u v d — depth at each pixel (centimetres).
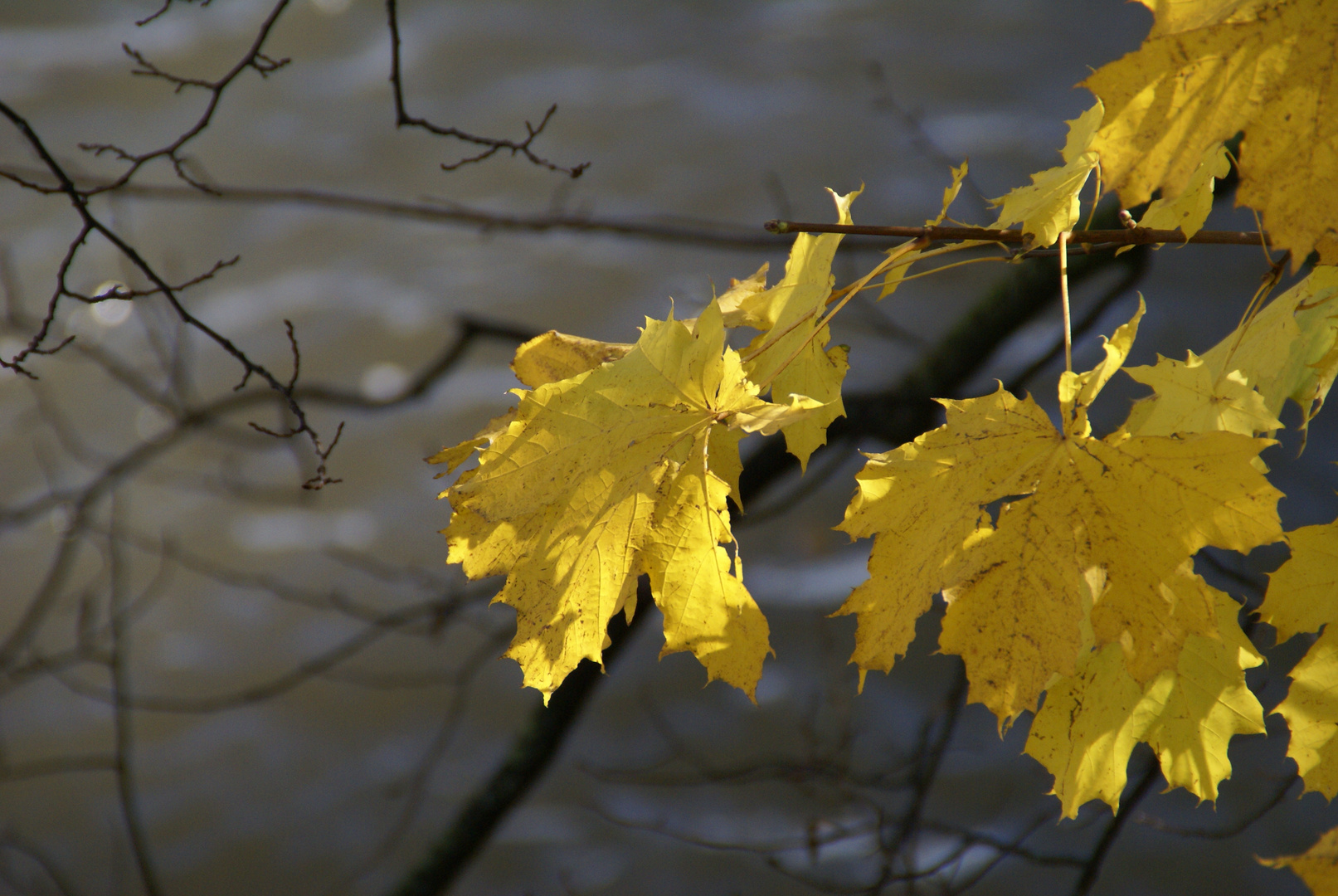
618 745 952
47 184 1166
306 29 2203
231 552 1172
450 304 1518
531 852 861
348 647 414
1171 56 90
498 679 1041
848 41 2072
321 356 1456
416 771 960
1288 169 89
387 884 870
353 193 1791
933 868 305
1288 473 853
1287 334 123
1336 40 87
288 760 980
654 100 1988
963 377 381
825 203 1614
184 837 918
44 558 1134
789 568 1059
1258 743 753
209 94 2020
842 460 402
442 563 1145
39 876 870
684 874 812
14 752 978
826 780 362
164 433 394
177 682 1048
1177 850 736
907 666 897
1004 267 377
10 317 377
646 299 1521
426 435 1319
